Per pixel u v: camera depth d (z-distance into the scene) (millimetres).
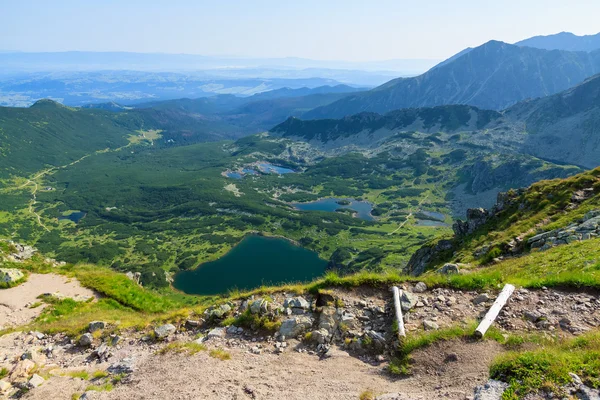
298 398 12531
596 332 12938
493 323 15203
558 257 23484
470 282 18953
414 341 14438
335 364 14891
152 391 13773
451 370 12594
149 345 18906
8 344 20562
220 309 20203
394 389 12367
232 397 12898
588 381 9914
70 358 18781
